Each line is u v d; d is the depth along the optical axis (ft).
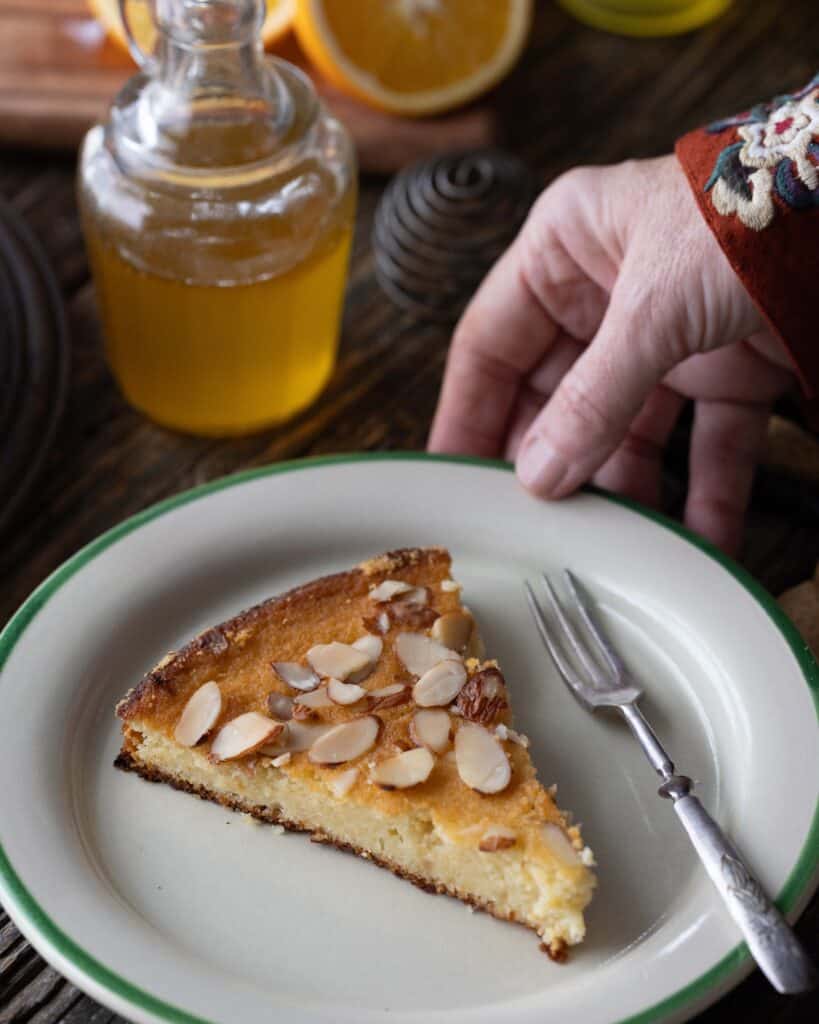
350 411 1.90
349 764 1.44
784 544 1.77
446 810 1.41
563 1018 1.31
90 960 1.32
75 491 1.78
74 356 1.92
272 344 1.77
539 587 1.64
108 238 1.71
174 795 1.48
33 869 1.37
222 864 1.44
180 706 1.48
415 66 2.12
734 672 1.54
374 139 2.11
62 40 2.18
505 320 1.79
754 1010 1.41
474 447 1.84
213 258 1.69
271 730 1.45
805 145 1.49
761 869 1.38
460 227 2.01
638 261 1.58
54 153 2.11
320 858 1.45
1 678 1.49
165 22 1.64
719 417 1.76
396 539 1.67
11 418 1.77
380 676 1.51
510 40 2.14
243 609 1.61
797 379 1.76
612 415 1.61
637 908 1.41
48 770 1.45
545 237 1.73
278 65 1.78
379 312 2.00
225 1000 1.32
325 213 1.74
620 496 1.68
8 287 1.89
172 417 1.83
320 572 1.65
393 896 1.43
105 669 1.54
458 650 1.54
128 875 1.42
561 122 2.21
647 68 2.29
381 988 1.36
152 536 1.61
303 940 1.39
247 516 1.64
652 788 1.49
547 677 1.57
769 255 1.50
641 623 1.60
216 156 1.68
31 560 1.71
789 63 2.31
